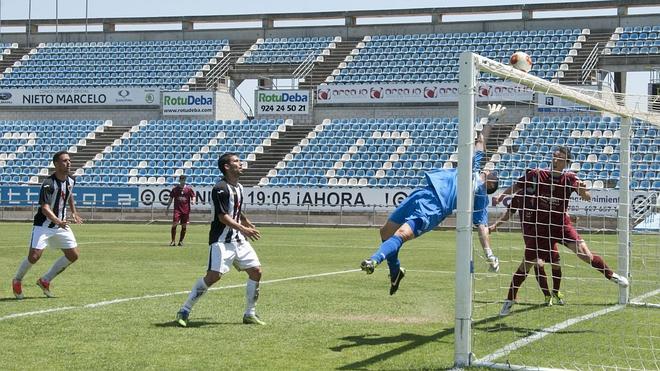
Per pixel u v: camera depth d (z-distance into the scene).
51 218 11.22
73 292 12.13
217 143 40.22
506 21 44.16
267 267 16.47
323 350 7.90
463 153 7.25
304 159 38.28
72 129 42.69
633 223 19.66
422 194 8.80
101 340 8.30
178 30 48.53
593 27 42.75
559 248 21.28
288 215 34.94
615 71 39.78
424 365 7.25
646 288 13.35
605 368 7.34
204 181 38.34
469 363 7.25
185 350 7.84
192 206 36.38
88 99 44.12
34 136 42.56
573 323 9.64
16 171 40.59
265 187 35.31
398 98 40.28
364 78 42.94
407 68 42.81
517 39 42.88
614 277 10.72
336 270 15.87
